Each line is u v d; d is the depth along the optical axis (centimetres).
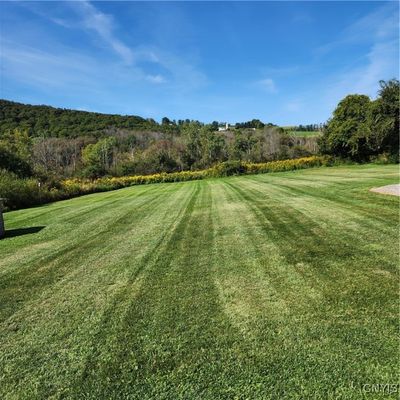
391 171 1808
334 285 363
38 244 695
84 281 448
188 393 224
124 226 820
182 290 390
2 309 379
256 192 1320
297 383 222
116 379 244
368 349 249
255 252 509
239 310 328
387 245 477
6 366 270
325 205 846
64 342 298
